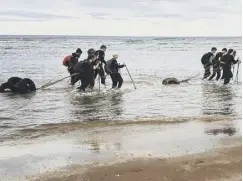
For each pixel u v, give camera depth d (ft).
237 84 62.08
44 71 85.51
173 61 125.80
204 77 68.59
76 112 38.78
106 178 19.97
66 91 53.62
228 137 27.96
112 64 55.36
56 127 31.99
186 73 82.43
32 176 20.42
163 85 61.05
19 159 23.26
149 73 82.48
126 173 20.63
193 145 25.89
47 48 235.61
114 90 54.65
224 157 23.12
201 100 45.93
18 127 32.12
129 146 25.88
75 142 27.07
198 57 150.30
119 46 294.46
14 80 53.52
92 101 45.47
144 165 21.89
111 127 31.76
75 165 22.04
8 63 109.40
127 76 75.66
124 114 37.68
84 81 53.47
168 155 23.72
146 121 33.99
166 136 28.50
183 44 347.15
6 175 20.59
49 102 44.88
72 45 298.15
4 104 43.52
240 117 35.58
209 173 20.44
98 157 23.48
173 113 37.99
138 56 158.30
